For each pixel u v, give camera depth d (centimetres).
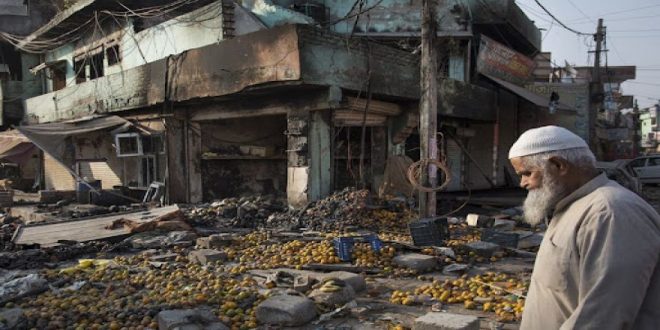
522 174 218
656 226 182
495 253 774
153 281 629
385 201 1178
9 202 1608
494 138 2011
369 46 1202
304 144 1191
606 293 170
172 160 1461
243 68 1157
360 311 505
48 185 2238
